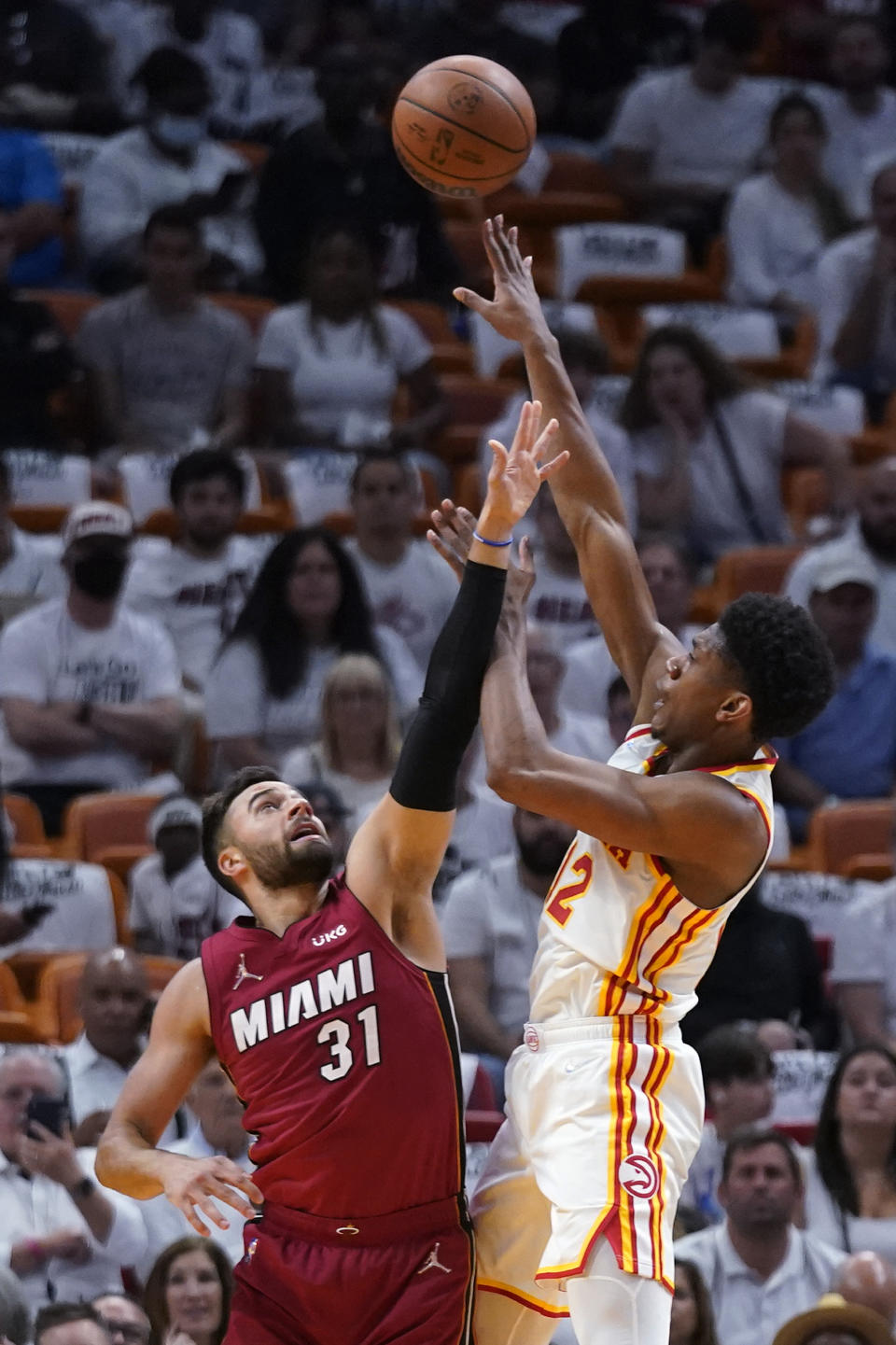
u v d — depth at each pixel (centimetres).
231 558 1353
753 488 1501
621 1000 556
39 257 1650
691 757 560
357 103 1638
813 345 1720
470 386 1574
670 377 1488
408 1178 551
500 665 554
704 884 551
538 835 1098
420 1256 551
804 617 557
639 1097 550
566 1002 564
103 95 1766
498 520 546
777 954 1129
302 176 1634
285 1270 552
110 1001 989
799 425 1512
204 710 1258
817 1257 927
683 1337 832
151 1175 551
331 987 556
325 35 1908
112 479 1462
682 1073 560
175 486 1346
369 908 562
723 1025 1078
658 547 1312
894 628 1407
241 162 1708
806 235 1761
